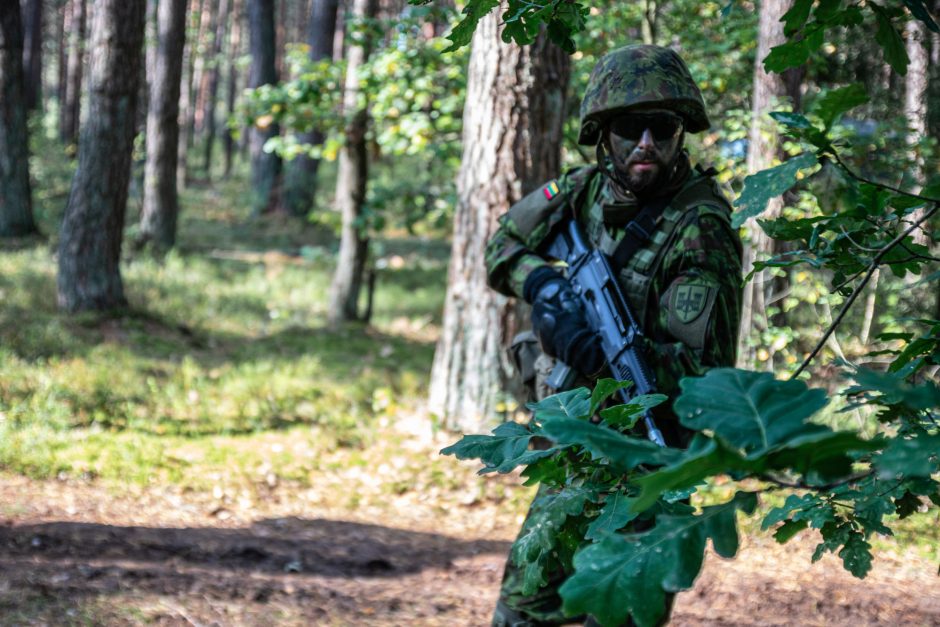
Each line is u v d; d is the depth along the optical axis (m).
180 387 7.04
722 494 4.71
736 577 4.09
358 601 3.68
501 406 6.15
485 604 3.82
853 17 1.11
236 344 9.05
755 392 0.77
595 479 1.18
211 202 22.75
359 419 6.61
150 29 22.45
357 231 10.42
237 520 4.81
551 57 6.09
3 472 5.03
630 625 1.76
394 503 5.32
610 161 2.29
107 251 8.88
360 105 8.88
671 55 2.21
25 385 6.43
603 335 2.19
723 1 7.25
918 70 6.46
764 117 5.77
